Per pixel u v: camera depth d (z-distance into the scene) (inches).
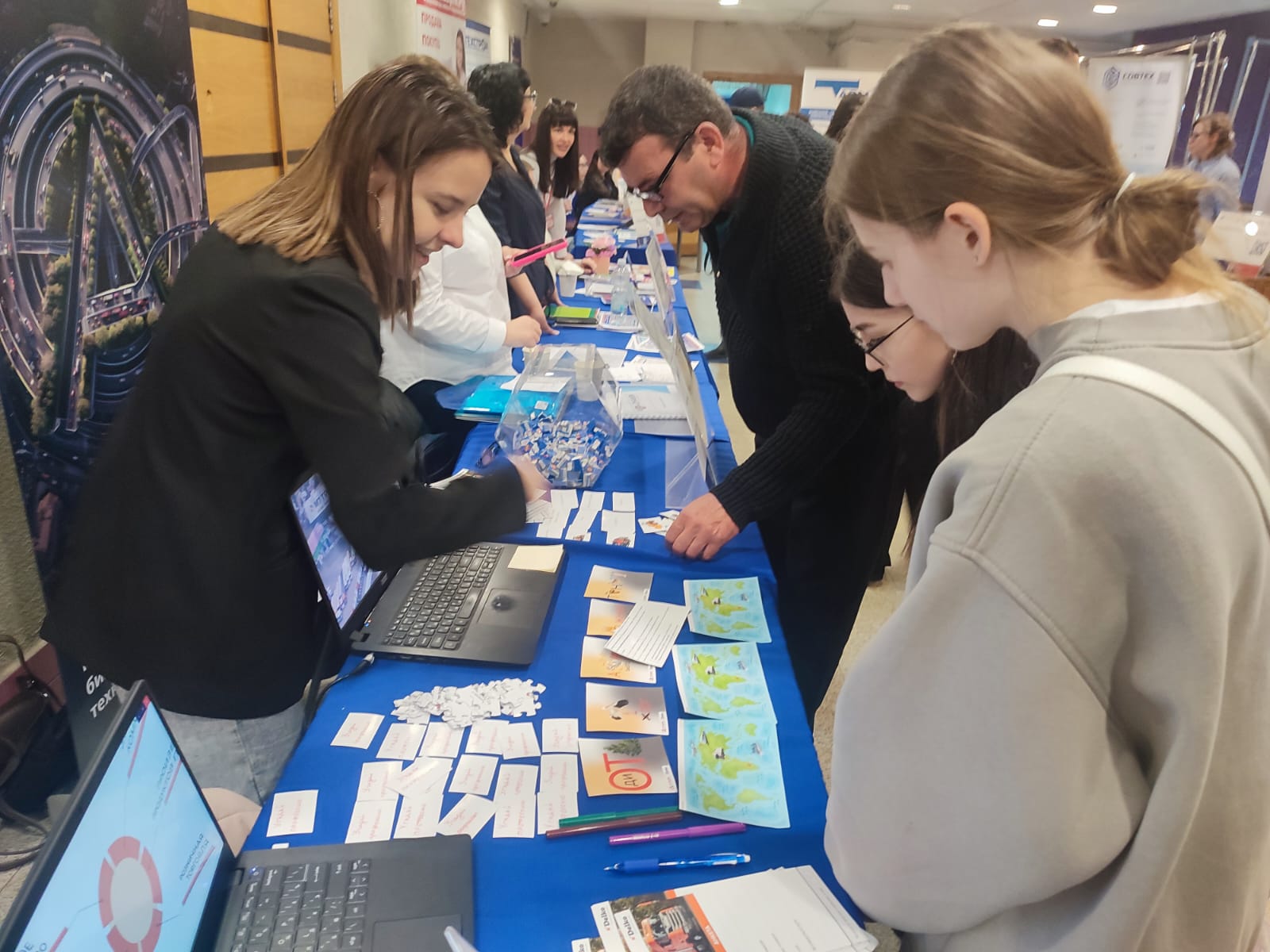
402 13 168.1
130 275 67.9
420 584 48.2
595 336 105.4
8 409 54.6
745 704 40.1
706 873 30.8
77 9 60.3
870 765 23.5
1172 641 19.3
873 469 64.1
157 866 24.7
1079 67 21.5
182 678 39.3
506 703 39.4
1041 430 19.7
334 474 35.7
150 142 70.8
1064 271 21.2
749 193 54.1
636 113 52.5
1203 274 21.2
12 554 61.1
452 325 79.2
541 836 32.2
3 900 55.9
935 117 20.7
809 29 391.2
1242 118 307.0
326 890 29.0
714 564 52.8
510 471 43.1
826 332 53.0
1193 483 18.9
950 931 24.5
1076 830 20.5
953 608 20.6
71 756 63.8
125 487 37.5
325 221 35.6
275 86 104.0
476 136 37.8
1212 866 22.7
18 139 54.2
